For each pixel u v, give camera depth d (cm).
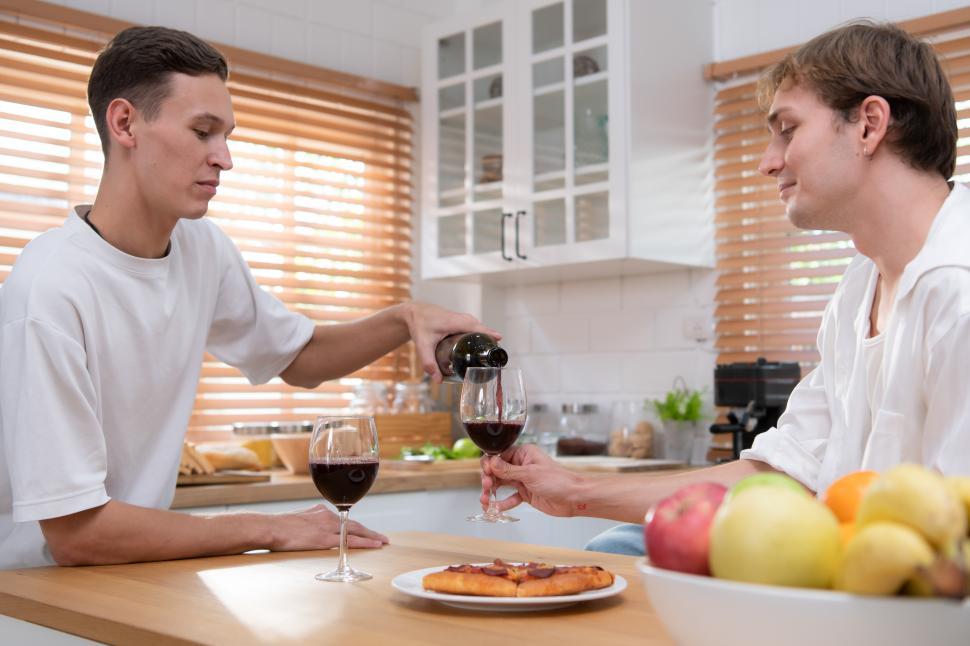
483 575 106
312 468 129
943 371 125
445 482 314
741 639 70
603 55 344
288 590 119
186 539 146
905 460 136
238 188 373
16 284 154
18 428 144
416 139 430
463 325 182
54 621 112
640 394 382
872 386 150
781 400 318
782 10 354
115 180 164
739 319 356
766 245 350
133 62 158
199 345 182
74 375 149
